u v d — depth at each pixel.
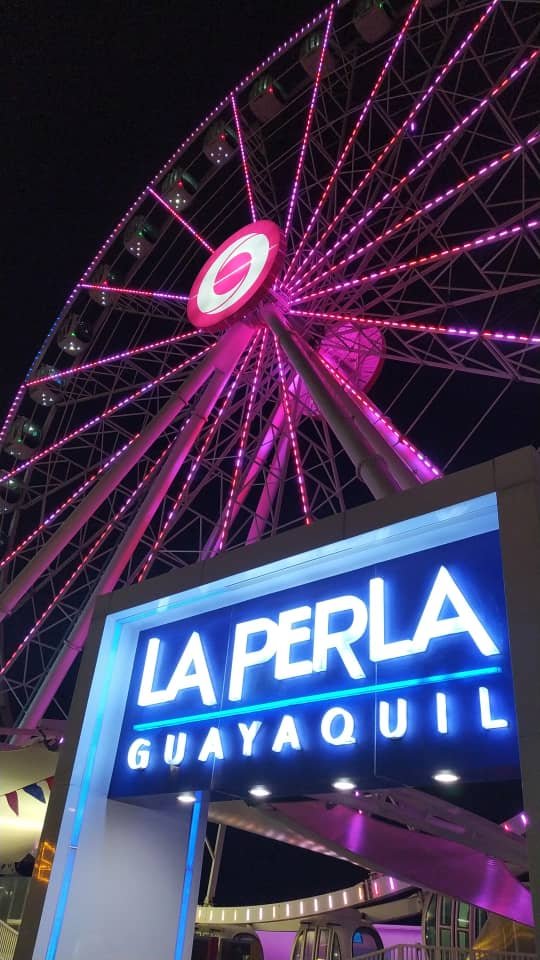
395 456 14.47
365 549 6.96
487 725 5.53
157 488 18.42
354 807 7.90
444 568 6.39
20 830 15.41
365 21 20.80
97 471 22.50
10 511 24.73
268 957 24.52
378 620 6.63
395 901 22.11
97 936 7.74
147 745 8.17
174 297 22.97
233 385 20.22
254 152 23.92
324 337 19.66
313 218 19.72
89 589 19.78
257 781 6.89
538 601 5.41
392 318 17.34
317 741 6.62
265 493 19.59
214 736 7.47
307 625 7.24
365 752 6.21
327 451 17.64
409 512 6.48
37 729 15.38
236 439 19.94
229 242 21.23
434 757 5.76
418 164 17.56
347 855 9.94
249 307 18.86
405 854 9.92
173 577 8.48
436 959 11.38
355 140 20.50
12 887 15.72
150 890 8.30
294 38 23.14
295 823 8.91
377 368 21.16
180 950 8.27
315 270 19.34
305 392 19.58
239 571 7.70
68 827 7.94
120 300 25.75
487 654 5.77
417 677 6.14
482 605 6.02
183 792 7.52
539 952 4.51
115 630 9.13
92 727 8.51
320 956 20.27
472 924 17.70
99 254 25.83
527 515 5.74
